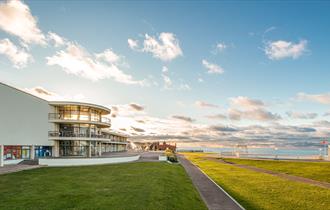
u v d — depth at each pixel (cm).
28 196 1404
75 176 2211
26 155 3519
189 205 1369
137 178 2094
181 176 2523
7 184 1792
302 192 1858
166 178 2155
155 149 11569
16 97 3378
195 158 5916
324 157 5091
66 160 3259
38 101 3747
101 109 4438
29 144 3541
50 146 3953
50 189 1606
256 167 3741
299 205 1494
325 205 1491
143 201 1310
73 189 1608
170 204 1304
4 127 3170
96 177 2152
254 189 1972
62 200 1315
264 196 1723
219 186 2044
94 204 1241
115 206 1211
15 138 3322
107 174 2355
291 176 2725
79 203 1258
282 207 1452
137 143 12062
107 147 7212
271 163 4275
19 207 1187
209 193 1750
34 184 1789
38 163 3197
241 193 1820
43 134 3797
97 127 4553
